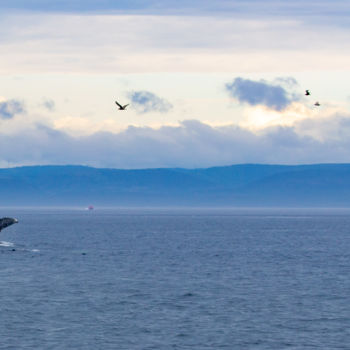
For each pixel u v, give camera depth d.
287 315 181.88
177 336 160.00
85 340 156.12
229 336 160.38
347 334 162.75
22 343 153.50
